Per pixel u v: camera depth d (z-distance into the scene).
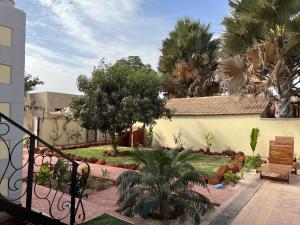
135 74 15.16
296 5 13.18
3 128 5.12
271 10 13.54
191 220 5.72
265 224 6.05
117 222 5.71
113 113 13.98
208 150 17.08
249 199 7.80
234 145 16.86
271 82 14.07
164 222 5.63
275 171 9.78
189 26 28.30
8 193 5.21
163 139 19.83
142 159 6.20
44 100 24.44
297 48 13.73
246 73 14.40
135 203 5.75
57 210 6.16
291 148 11.35
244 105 17.20
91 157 13.87
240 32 15.57
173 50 28.22
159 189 5.81
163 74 29.06
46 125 19.28
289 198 7.96
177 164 6.08
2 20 5.18
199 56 26.77
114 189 8.40
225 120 17.25
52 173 8.05
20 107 5.44
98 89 14.04
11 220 4.50
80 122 14.57
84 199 7.26
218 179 9.47
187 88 28.22
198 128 18.30
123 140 20.28
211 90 26.75
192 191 6.00
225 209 6.89
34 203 6.55
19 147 5.40
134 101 13.90
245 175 10.91
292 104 18.11
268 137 15.66
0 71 5.15
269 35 14.14
